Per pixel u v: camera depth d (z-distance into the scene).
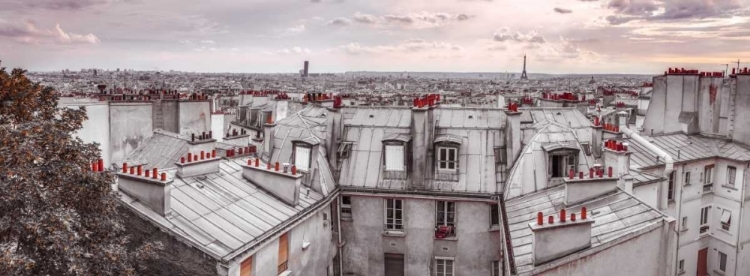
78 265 17.59
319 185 34.72
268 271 27.20
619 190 28.30
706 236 45.84
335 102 38.72
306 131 38.75
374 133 39.22
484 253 36.62
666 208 37.75
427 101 37.84
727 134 45.97
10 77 22.17
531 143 34.78
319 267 34.44
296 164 36.00
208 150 38.00
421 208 37.12
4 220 16.81
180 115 51.75
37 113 23.14
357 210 37.84
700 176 44.09
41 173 18.70
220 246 24.02
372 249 37.88
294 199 30.77
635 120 74.06
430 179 37.16
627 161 32.56
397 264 38.16
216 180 30.55
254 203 29.50
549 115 39.88
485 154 37.41
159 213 24.84
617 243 23.05
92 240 19.95
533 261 22.31
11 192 16.92
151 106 48.59
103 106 44.66
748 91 44.34
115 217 22.81
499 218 35.28
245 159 36.06
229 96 148.25
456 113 39.97
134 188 25.45
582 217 22.95
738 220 43.69
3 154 17.25
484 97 147.50
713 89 47.03
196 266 23.70
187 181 29.05
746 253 44.34
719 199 45.28
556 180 33.62
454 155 36.97
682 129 48.03
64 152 20.02
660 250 24.39
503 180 36.28
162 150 40.72
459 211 36.84
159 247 22.38
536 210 29.84
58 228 17.27
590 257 22.53
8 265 15.43
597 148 36.88
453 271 37.25
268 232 26.73
